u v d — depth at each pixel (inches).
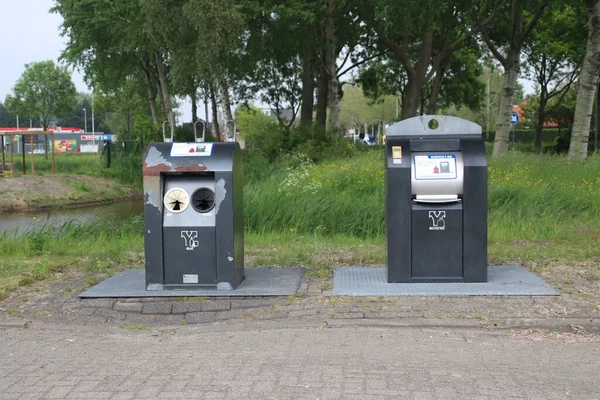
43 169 1238.9
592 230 401.1
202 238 256.4
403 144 259.1
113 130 3644.2
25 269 305.0
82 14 1206.3
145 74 1555.1
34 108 2191.2
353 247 362.6
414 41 1275.8
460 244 257.4
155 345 211.5
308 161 892.0
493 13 921.5
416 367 181.2
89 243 410.3
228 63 1027.9
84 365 189.6
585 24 1129.4
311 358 190.2
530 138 1930.4
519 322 219.8
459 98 1715.1
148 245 257.9
